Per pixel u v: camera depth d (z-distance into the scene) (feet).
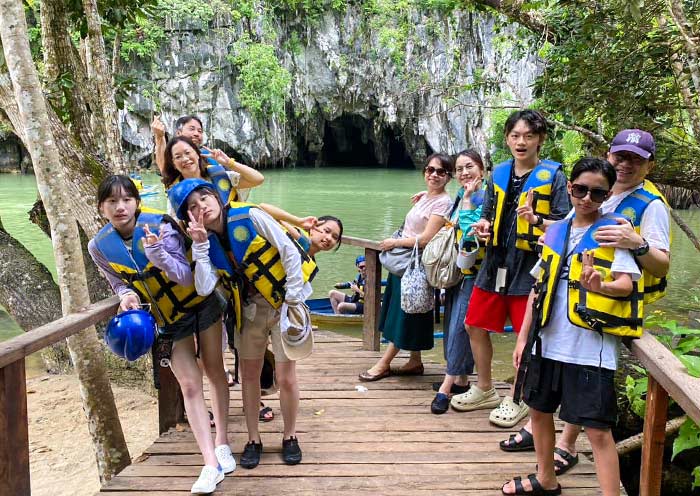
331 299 26.40
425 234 11.57
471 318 10.43
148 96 87.97
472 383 12.48
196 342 8.90
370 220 52.34
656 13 14.71
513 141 9.51
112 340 7.77
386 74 96.94
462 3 25.03
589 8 17.35
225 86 96.07
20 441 6.80
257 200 65.05
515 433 10.34
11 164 93.66
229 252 8.45
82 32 19.52
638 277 6.72
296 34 100.99
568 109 17.21
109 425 10.95
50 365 19.90
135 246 8.22
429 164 11.62
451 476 8.96
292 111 105.50
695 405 5.18
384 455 9.57
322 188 77.82
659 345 6.72
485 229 9.57
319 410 11.32
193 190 8.02
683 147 16.70
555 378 7.41
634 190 7.56
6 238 20.47
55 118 15.90
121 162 17.37
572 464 9.20
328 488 8.61
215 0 93.15
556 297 7.38
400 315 12.17
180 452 9.60
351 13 99.04
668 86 16.84
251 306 8.70
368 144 122.31
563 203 9.14
